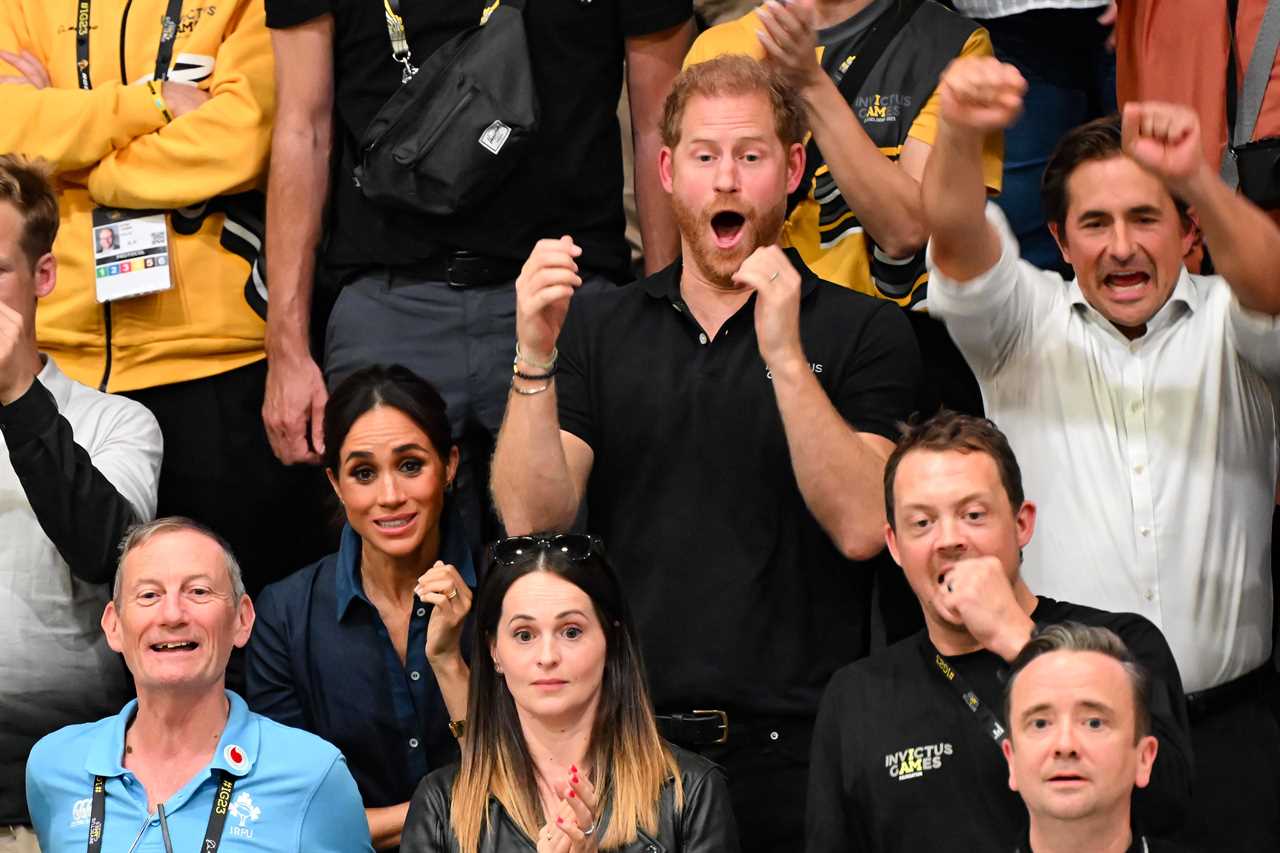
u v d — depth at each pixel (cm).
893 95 1672
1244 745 1438
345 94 1752
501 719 1345
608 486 1466
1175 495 1437
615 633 1357
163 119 1798
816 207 1670
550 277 1347
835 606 1445
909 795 1270
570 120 1723
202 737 1414
